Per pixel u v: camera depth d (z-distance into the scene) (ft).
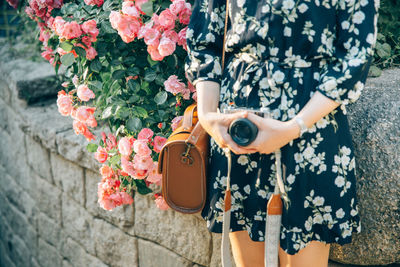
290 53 4.47
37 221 11.44
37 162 10.77
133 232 8.40
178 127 5.76
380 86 6.04
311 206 4.68
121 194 6.91
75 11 7.06
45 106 11.25
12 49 13.76
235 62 4.86
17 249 13.19
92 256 9.55
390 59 7.33
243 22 4.58
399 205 5.21
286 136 4.29
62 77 10.74
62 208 10.16
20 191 12.23
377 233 5.38
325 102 4.31
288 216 4.69
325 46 4.41
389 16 7.70
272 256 4.79
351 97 4.35
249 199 4.97
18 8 9.34
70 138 9.04
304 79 4.50
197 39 5.10
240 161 4.90
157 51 6.22
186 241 7.49
